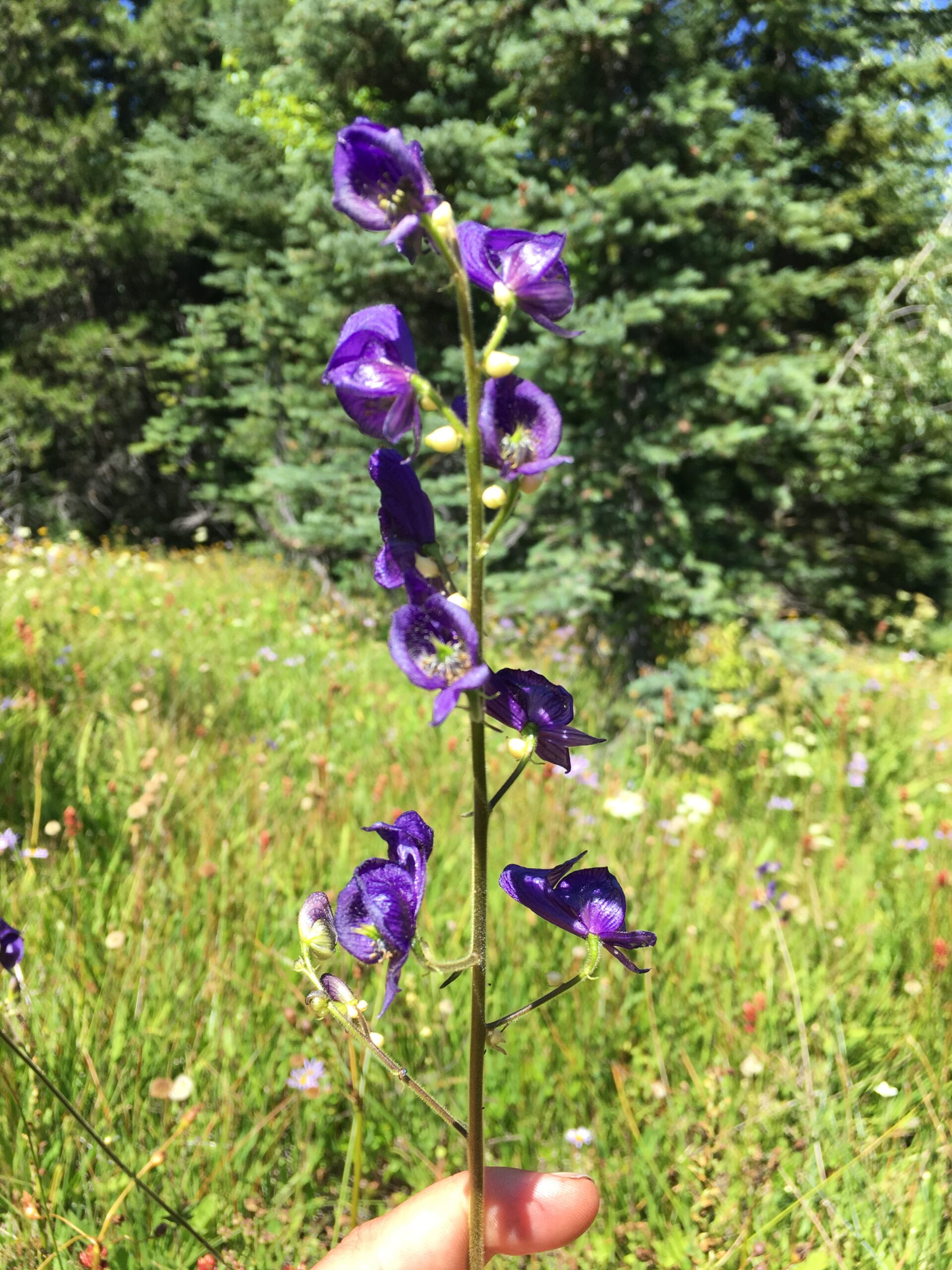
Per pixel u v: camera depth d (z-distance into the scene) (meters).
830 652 7.59
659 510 8.01
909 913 3.69
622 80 7.58
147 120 16.39
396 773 4.21
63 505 15.24
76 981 2.57
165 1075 2.43
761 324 8.38
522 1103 2.58
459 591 1.04
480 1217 1.11
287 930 3.01
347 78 9.20
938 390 9.13
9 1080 2.17
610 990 2.89
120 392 15.38
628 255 7.73
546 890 1.12
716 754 5.90
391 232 0.92
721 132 7.88
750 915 3.45
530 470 0.97
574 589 7.54
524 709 1.05
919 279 9.30
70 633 6.22
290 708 5.64
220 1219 2.14
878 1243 2.16
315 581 10.30
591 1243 2.21
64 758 4.12
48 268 14.55
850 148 10.55
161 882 3.05
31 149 14.67
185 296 16.39
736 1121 2.51
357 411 1.04
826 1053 2.80
